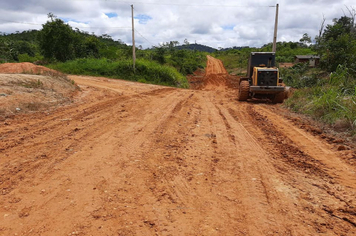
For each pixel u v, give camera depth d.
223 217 2.68
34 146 4.87
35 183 3.40
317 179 3.58
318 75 17.75
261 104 11.49
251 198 3.06
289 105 10.07
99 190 3.24
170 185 3.40
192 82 34.81
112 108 9.02
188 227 2.50
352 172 3.80
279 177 3.66
